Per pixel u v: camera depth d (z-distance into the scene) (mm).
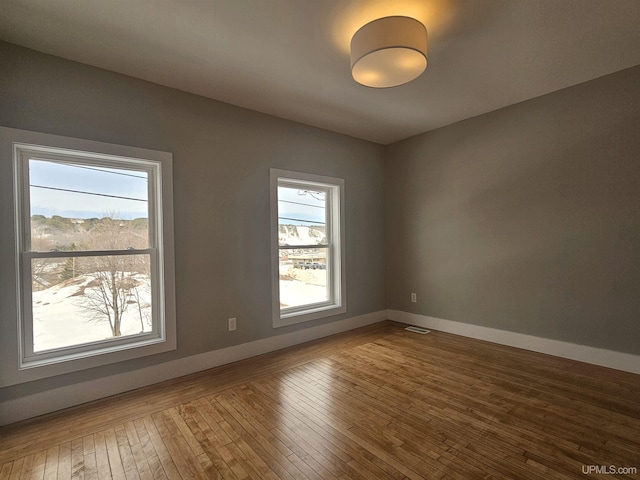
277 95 2895
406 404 2172
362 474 1533
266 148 3289
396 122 3643
